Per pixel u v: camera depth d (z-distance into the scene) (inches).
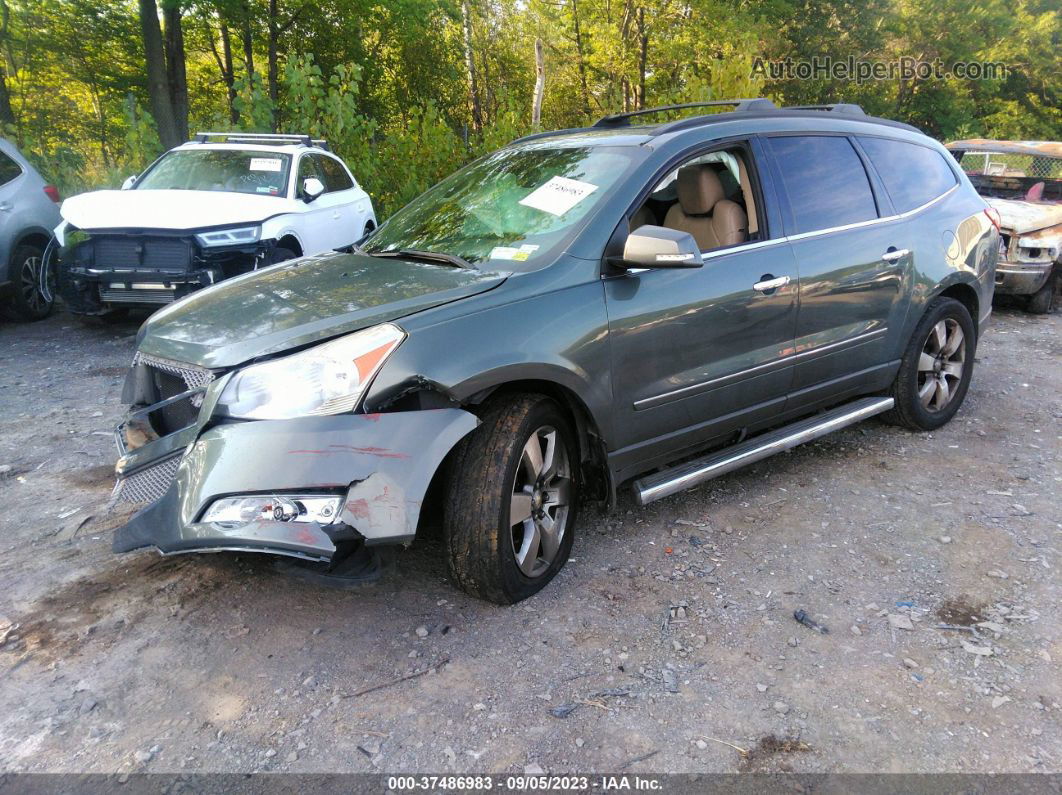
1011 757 89.3
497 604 117.7
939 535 141.9
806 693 100.2
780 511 151.4
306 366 101.0
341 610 117.6
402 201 423.8
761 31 1027.9
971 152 404.5
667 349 131.0
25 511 150.1
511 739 92.4
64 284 273.0
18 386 232.4
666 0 1035.3
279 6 866.8
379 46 1055.0
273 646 109.5
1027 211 343.6
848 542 139.5
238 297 124.0
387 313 108.7
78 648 108.8
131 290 267.6
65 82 831.7
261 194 309.7
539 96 482.0
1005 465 173.6
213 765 88.5
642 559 133.3
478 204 146.7
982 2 1277.1
